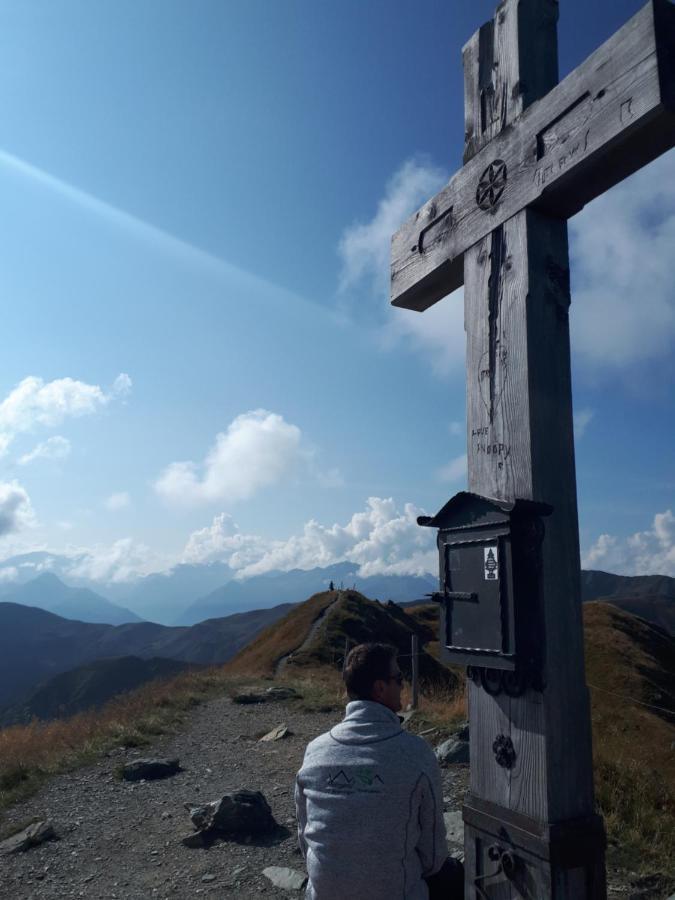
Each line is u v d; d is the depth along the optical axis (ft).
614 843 18.45
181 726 40.68
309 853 7.67
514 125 10.11
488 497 9.77
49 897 17.94
